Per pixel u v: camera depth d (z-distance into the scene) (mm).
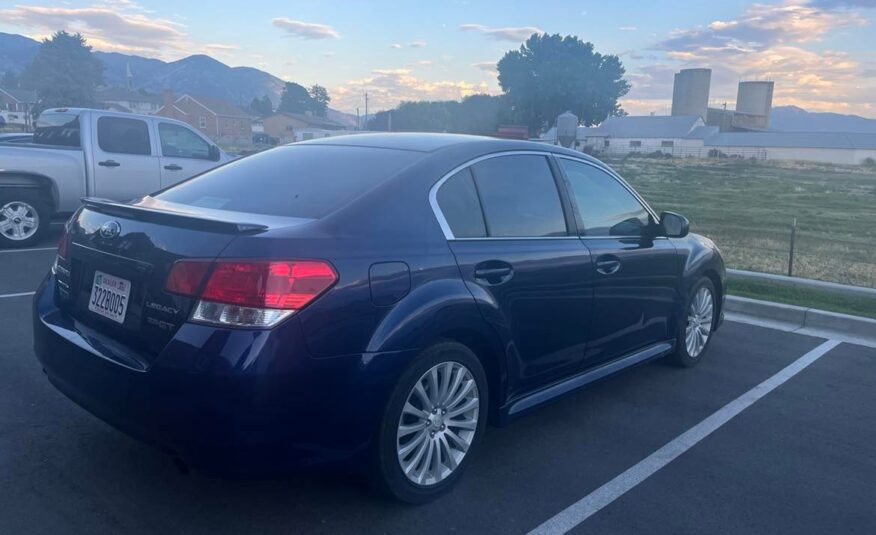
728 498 3885
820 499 3912
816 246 14836
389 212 3562
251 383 2951
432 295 3516
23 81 94375
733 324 7547
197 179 4355
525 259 4086
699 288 5980
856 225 19500
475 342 3887
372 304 3297
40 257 9516
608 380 5223
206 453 3031
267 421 3018
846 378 5914
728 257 12781
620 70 74750
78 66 77812
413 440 3570
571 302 4418
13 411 4488
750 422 4941
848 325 7293
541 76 72875
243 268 3016
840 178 44250
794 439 4684
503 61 73938
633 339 5172
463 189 3967
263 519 3449
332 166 4004
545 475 4055
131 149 10797
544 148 4617
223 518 3441
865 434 4801
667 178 41312
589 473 4105
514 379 4113
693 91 110562
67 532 3256
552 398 4414
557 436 4594
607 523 3588
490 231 4008
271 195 3787
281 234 3162
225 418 2971
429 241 3635
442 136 4488
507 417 4117
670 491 3934
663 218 5324
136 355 3230
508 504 3719
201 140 11711
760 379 5840
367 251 3354
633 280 5008
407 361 3404
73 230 3863
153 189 10977
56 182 10172
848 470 4266
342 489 3754
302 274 3088
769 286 8711
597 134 86500
